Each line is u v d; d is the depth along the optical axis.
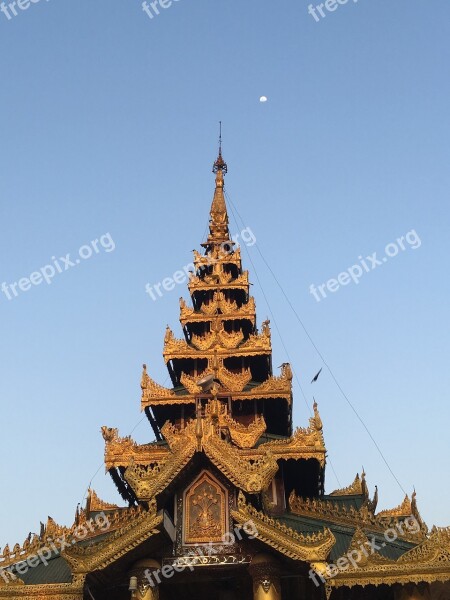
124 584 34.03
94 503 43.56
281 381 48.38
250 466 33.69
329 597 32.66
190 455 33.72
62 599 32.22
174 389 51.28
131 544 31.72
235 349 52.28
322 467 42.41
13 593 32.38
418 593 31.67
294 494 40.28
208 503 34.16
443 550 31.88
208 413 38.38
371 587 32.91
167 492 33.97
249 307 55.81
